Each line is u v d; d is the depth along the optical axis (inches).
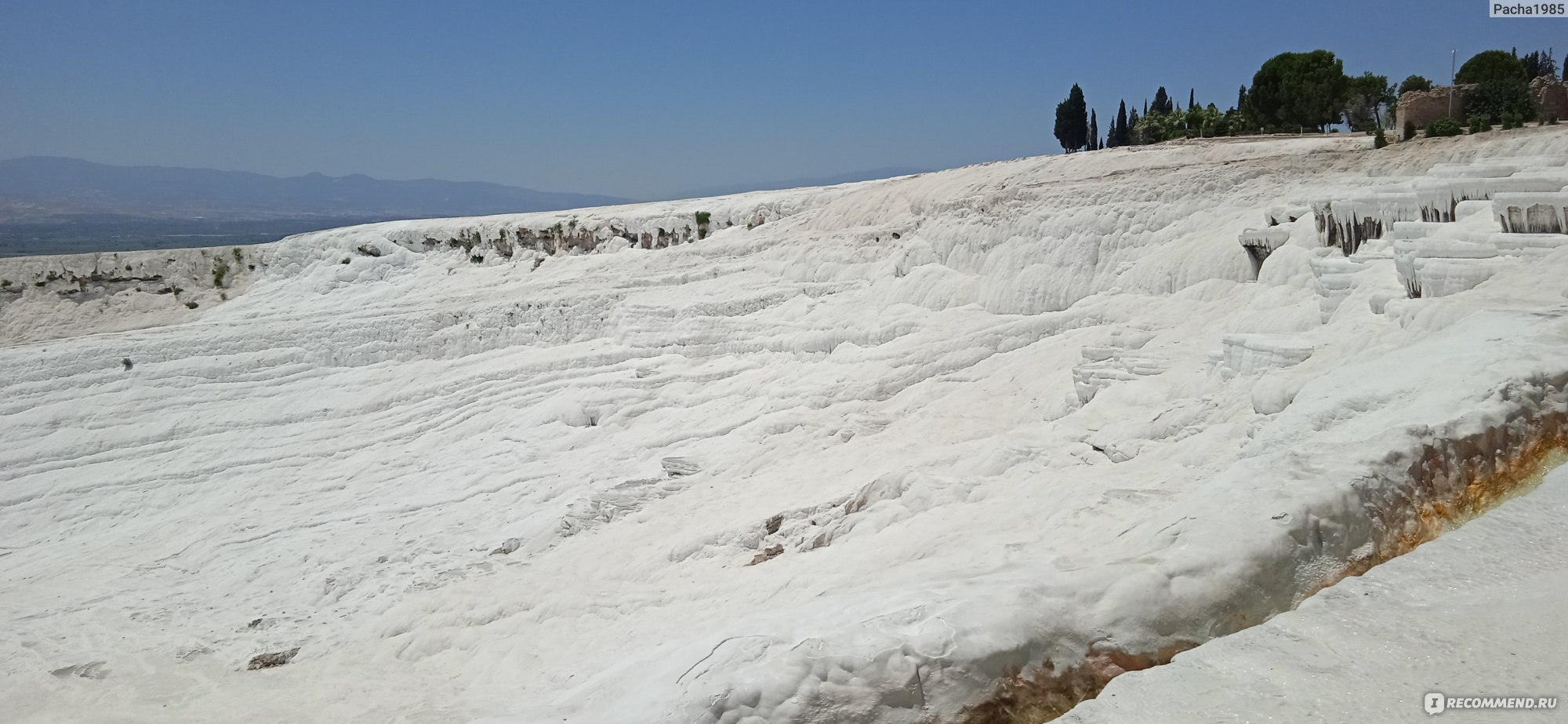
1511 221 499.2
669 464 773.9
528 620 530.9
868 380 864.9
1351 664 203.9
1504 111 968.3
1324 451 285.4
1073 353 772.0
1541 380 305.7
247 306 1638.8
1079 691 231.5
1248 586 241.8
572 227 1587.1
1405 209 627.5
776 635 251.4
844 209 1339.8
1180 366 625.0
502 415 1034.1
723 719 222.4
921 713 225.3
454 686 471.2
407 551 717.9
